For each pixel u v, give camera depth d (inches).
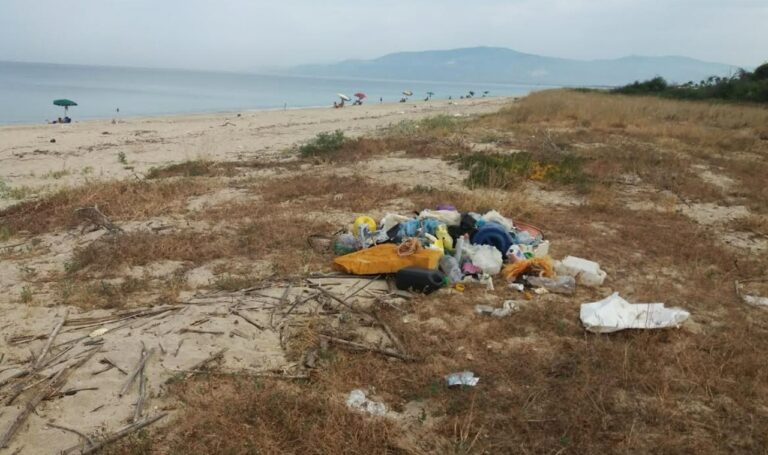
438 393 150.2
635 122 709.9
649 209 347.9
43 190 403.9
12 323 187.9
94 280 224.7
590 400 147.2
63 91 2018.9
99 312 196.9
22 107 1333.7
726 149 579.2
